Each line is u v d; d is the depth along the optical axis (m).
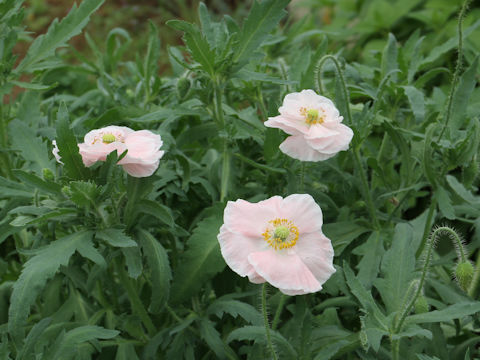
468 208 0.75
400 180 0.81
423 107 0.76
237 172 0.79
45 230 0.70
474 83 0.72
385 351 0.68
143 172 0.63
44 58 0.74
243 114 0.79
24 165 0.77
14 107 0.87
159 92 0.85
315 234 0.59
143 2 2.50
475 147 0.69
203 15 0.73
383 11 1.27
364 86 0.82
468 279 0.62
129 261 0.64
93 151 0.62
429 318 0.62
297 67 0.81
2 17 0.72
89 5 0.74
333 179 0.77
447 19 1.25
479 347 0.75
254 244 0.58
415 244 0.73
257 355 0.67
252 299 0.73
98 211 0.64
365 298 0.63
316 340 0.69
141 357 0.70
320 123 0.64
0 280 0.79
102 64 0.91
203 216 0.75
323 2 1.49
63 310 0.72
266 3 0.70
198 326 0.71
